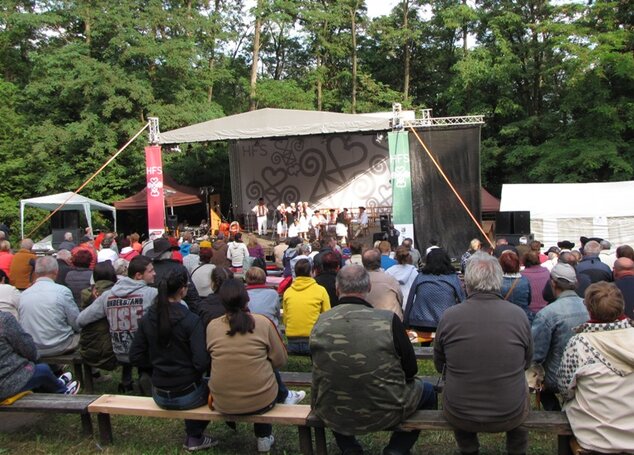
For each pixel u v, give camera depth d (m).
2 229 11.20
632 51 20.78
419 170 13.70
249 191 21.38
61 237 15.44
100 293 4.89
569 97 20.77
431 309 5.02
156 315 3.57
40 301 4.71
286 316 4.86
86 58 22.31
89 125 22.25
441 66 29.81
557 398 4.25
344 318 3.09
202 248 6.58
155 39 23.81
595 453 2.91
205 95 25.98
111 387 5.18
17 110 24.81
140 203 21.22
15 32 25.73
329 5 29.19
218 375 3.44
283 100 27.25
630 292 4.77
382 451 3.45
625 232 13.95
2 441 3.99
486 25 25.27
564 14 21.48
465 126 13.61
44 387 4.22
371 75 30.00
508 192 15.31
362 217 17.81
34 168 23.36
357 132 14.95
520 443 3.22
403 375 3.10
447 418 3.09
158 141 15.15
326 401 3.12
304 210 18.67
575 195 14.79
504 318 2.97
